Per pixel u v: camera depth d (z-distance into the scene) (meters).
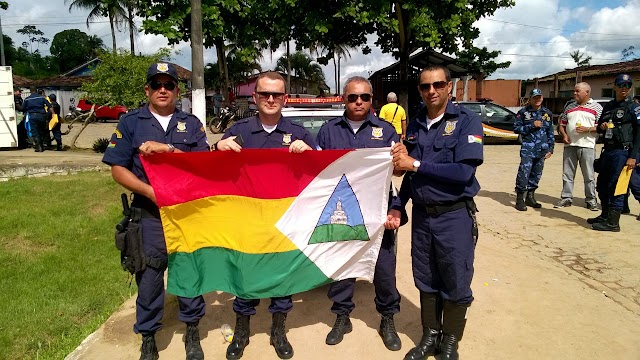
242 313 3.26
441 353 3.12
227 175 3.16
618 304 3.96
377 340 3.44
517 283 4.39
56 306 4.00
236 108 19.41
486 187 8.98
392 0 14.77
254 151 3.12
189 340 3.21
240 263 3.22
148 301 3.06
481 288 4.29
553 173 10.45
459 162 2.85
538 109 7.05
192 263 3.16
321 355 3.27
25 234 5.70
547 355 3.22
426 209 3.03
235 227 3.23
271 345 3.40
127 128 3.04
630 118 5.70
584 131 6.91
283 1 14.35
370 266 3.33
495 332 3.52
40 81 36.28
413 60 19.81
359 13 14.31
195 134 3.25
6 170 8.95
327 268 3.33
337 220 3.33
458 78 23.27
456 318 3.05
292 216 3.28
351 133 3.44
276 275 3.24
